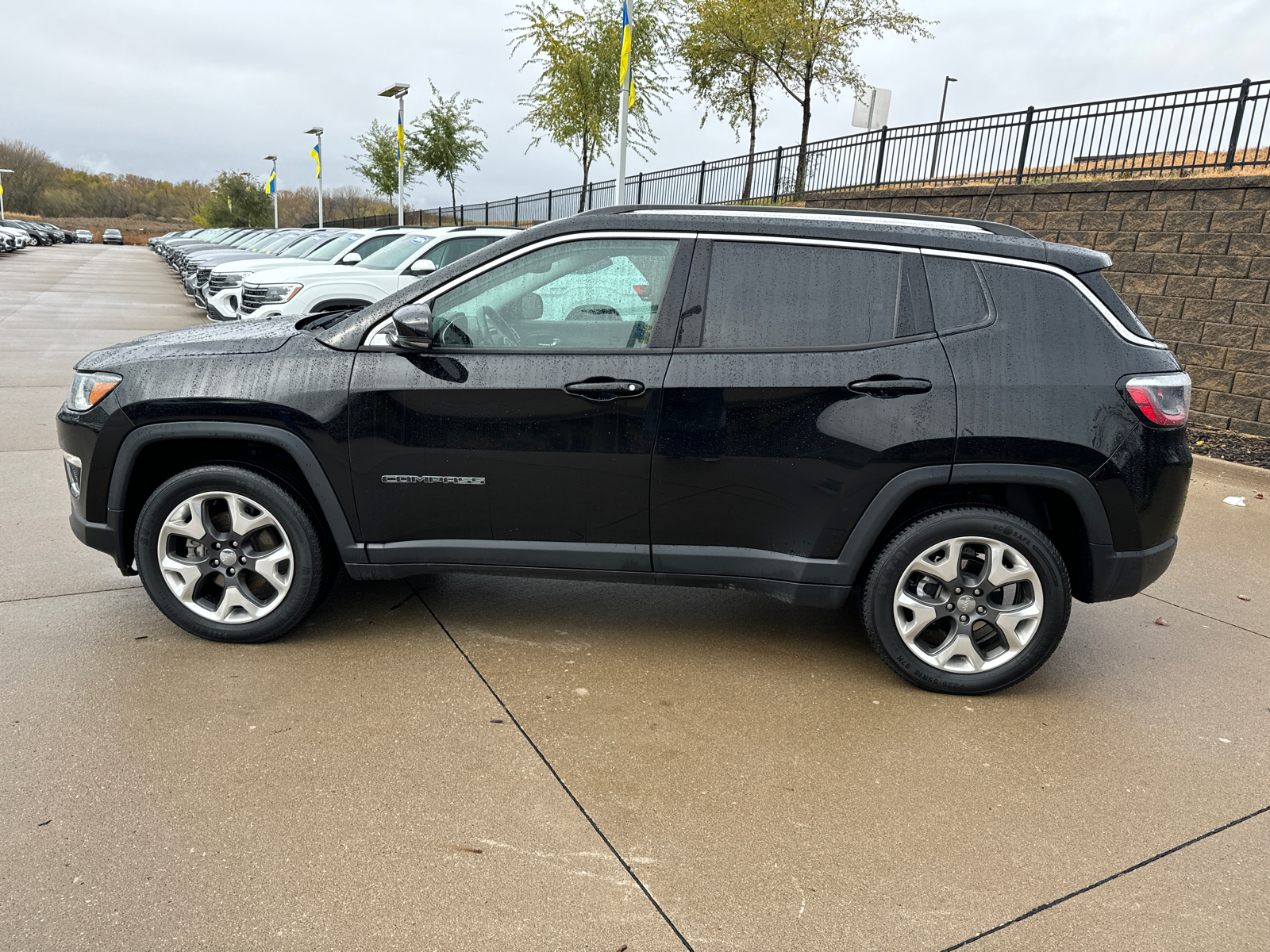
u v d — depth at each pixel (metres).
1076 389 3.18
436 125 29.25
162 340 3.68
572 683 3.38
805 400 3.21
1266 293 7.70
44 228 71.44
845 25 17.09
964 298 3.25
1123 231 8.91
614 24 19.86
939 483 3.22
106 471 3.41
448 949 2.05
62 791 2.55
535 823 2.53
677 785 2.75
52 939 2.01
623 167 12.72
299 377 3.34
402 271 9.34
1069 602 3.29
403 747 2.88
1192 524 5.87
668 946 2.10
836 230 3.31
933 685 3.40
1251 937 2.20
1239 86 8.84
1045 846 2.53
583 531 3.40
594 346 3.32
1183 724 3.28
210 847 2.35
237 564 3.47
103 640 3.54
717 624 4.02
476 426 3.30
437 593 4.23
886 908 2.25
